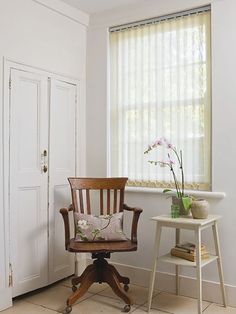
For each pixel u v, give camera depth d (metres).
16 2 2.58
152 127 2.91
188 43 2.75
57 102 2.94
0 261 2.44
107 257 2.60
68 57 3.06
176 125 2.79
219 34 2.56
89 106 3.25
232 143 2.51
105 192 3.09
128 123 3.04
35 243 2.72
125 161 3.06
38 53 2.76
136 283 2.92
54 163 2.90
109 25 3.12
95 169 3.21
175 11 2.78
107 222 2.61
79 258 3.16
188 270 2.69
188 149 2.74
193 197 2.58
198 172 2.69
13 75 2.55
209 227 2.57
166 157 2.83
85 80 3.25
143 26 2.96
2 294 2.44
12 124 2.54
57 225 2.93
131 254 2.96
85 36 3.25
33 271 2.70
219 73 2.56
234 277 2.49
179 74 2.78
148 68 2.93
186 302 2.56
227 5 2.54
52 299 2.62
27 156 2.66
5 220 2.48
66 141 3.04
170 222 2.32
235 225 2.49
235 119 2.50
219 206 2.55
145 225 2.89
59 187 2.95
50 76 2.87
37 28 2.75
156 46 2.89
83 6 3.01
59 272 2.94
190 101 2.73
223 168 2.54
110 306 2.50
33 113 2.71
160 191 2.79
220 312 2.38
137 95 3.00
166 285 2.77
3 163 2.47
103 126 3.16
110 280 2.52
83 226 2.58
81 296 2.48
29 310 2.42
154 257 2.41
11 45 2.54
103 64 3.17
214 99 2.58
